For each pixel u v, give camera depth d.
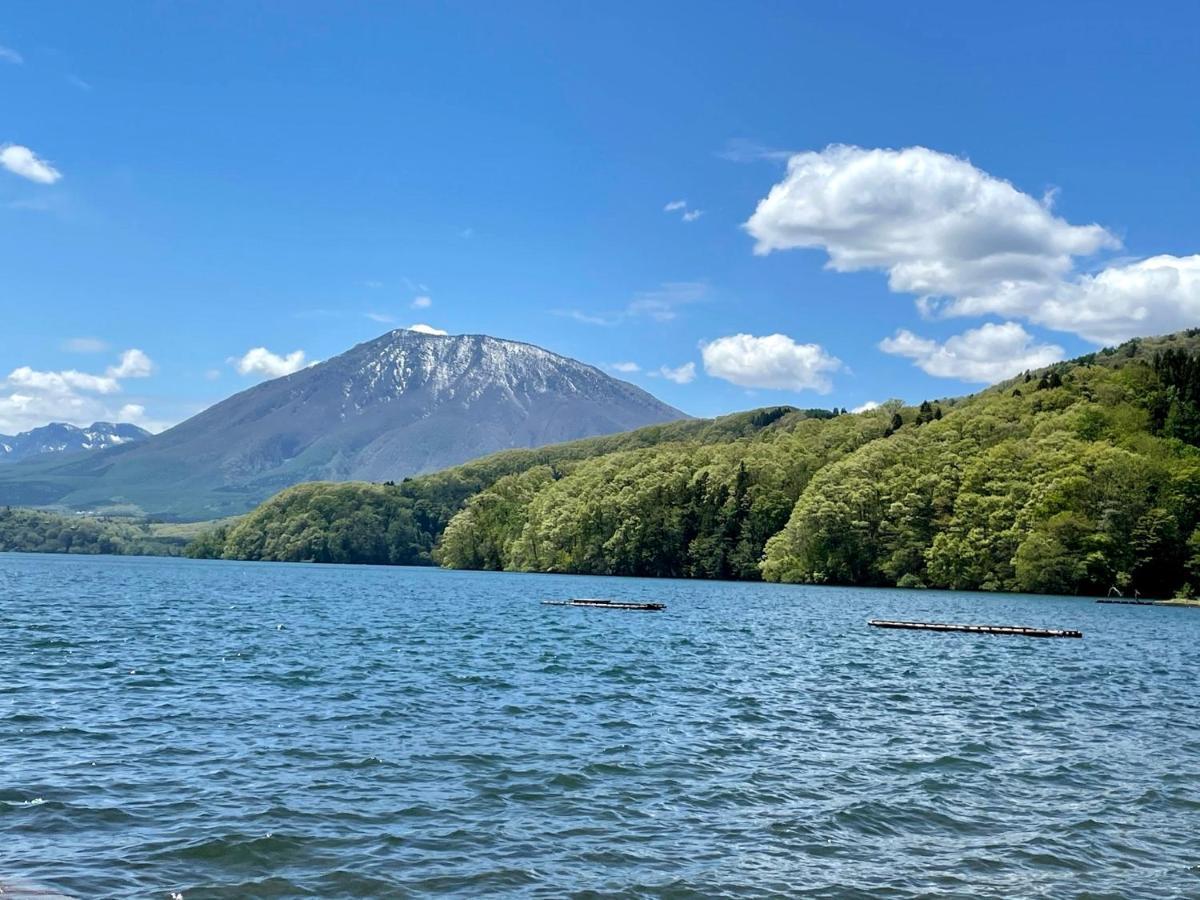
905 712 36.66
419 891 17.34
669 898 17.42
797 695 40.09
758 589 145.38
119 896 16.61
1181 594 125.19
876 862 19.58
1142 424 153.38
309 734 29.66
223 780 24.06
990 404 171.00
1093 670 51.66
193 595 108.12
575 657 52.28
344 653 51.66
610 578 191.88
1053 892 18.17
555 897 17.23
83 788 23.00
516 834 20.59
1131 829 22.11
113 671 42.22
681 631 70.69
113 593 107.56
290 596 111.38
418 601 106.31
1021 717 36.19
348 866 18.42
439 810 22.09
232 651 51.25
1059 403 163.50
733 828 21.48
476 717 33.19
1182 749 30.70
